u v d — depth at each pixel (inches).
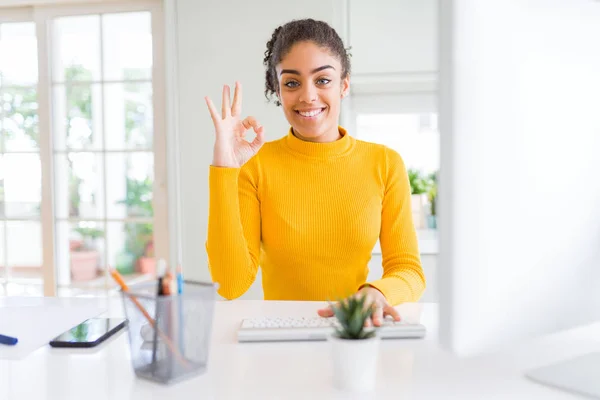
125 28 98.2
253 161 52.3
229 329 33.3
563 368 25.6
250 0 89.9
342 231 49.8
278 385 24.0
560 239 21.9
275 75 53.4
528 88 20.4
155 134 97.3
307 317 35.7
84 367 27.0
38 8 99.6
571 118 21.6
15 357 28.6
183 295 24.9
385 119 100.9
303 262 50.1
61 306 40.8
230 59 91.0
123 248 101.8
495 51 19.6
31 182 104.6
